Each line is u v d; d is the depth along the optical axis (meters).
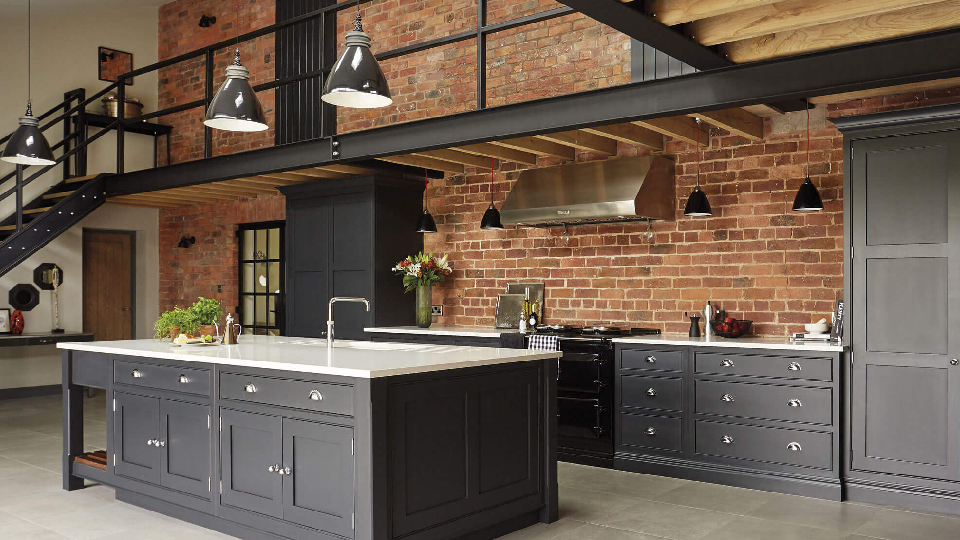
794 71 3.65
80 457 4.76
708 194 5.58
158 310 9.55
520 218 5.95
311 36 7.26
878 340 4.41
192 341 4.61
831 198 5.06
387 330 6.53
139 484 4.32
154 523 4.06
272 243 8.45
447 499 3.56
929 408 4.26
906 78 3.35
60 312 8.56
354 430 3.28
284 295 8.30
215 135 8.95
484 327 6.61
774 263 5.28
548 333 5.80
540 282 6.43
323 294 7.21
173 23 9.45
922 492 4.28
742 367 4.81
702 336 5.33
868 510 4.28
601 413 5.39
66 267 8.63
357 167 6.61
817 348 4.52
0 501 4.46
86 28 8.98
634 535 3.85
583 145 5.57
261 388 3.67
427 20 7.16
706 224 5.59
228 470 3.83
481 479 3.73
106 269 9.16
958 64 3.23
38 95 8.60
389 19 7.43
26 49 8.52
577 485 4.87
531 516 4.04
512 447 3.91
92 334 8.27
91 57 9.03
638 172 5.55
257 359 3.70
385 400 3.27
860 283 4.48
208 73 6.62
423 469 3.45
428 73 7.15
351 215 6.96
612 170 5.72
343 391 3.32
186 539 3.79
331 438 3.37
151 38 9.55
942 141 4.22
